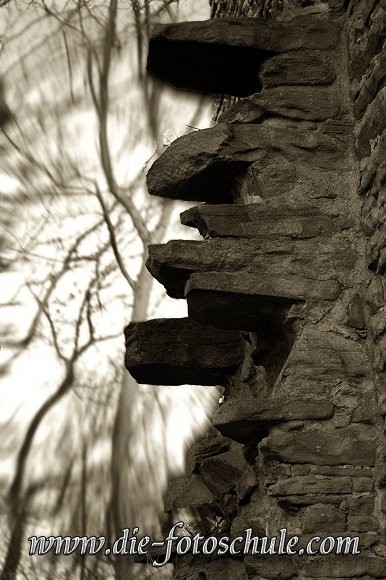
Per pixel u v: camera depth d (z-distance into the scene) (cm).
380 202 303
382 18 306
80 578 973
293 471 294
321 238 325
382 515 284
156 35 364
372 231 312
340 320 314
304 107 349
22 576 1059
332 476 293
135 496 1312
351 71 344
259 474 340
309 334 312
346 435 298
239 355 380
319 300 316
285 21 367
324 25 365
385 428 289
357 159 334
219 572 372
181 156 345
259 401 303
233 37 362
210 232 323
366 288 314
